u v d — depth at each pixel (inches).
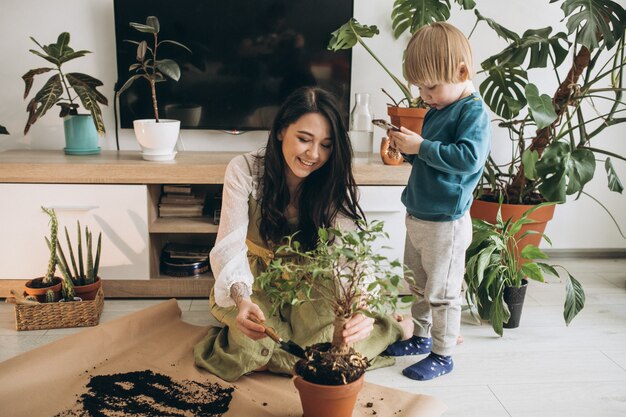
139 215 92.4
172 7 100.4
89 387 67.5
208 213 101.5
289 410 64.2
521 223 85.7
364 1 106.0
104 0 102.2
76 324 84.5
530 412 66.3
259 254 73.4
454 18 108.0
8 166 89.4
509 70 95.0
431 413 64.1
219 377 70.5
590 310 94.5
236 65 103.7
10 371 68.1
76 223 91.6
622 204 119.0
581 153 92.5
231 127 106.5
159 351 76.8
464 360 77.7
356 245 52.2
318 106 60.7
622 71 102.9
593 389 71.2
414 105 93.4
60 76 101.6
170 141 94.6
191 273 97.6
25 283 90.7
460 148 66.3
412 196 72.4
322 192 65.8
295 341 70.9
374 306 52.5
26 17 101.9
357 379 54.2
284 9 101.7
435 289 72.4
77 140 98.1
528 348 81.4
